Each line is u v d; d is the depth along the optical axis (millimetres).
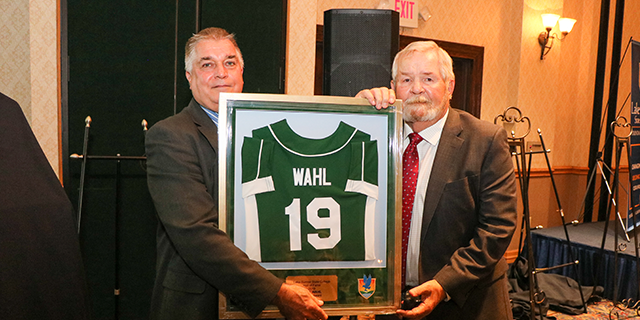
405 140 1647
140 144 2838
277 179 1339
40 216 771
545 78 4859
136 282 2855
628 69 5066
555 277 3738
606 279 3658
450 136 1564
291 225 1342
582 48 5148
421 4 4203
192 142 1367
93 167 2736
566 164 5266
